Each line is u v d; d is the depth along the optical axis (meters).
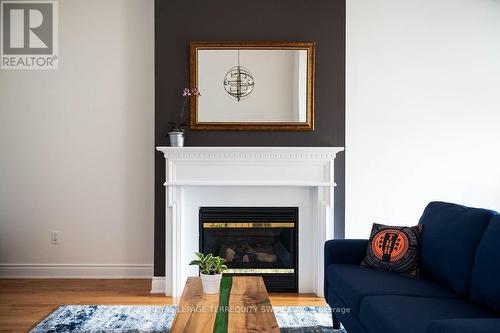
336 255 2.38
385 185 3.39
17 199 3.44
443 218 2.07
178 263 3.01
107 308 2.69
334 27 3.15
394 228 2.30
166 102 3.12
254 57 3.14
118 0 3.44
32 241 3.45
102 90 3.45
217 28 3.14
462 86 3.40
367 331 1.68
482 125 3.40
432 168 3.40
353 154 3.39
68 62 3.43
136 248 3.47
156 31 3.12
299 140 3.15
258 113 3.14
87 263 3.46
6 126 3.43
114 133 3.45
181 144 3.03
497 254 1.57
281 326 2.36
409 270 2.10
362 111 3.39
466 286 1.75
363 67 3.39
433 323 1.15
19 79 3.42
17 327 2.36
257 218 3.12
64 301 2.84
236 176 3.05
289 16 3.15
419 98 3.39
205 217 3.11
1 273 3.44
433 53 3.39
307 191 3.12
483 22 3.40
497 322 1.11
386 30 3.39
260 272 3.12
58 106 3.43
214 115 3.14
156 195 3.11
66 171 3.44
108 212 3.46
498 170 3.40
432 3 3.39
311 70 3.13
